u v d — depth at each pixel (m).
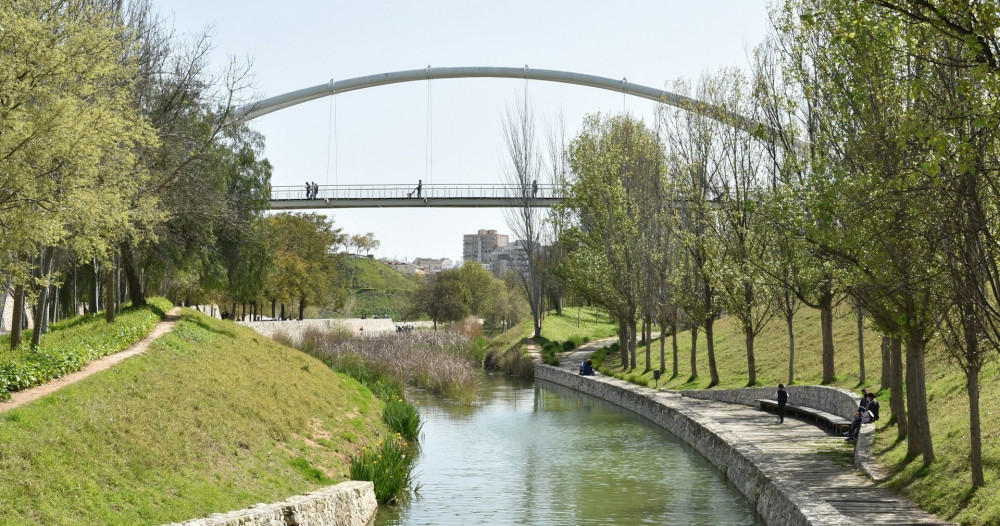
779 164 28.48
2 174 15.61
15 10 15.95
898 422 19.83
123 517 12.05
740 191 33.28
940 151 9.48
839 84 17.02
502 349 67.69
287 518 13.74
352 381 34.78
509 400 43.62
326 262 82.75
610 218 49.75
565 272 58.56
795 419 27.97
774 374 36.38
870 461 18.52
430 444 29.08
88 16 18.11
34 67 15.74
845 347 34.84
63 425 14.11
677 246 42.97
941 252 13.43
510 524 17.81
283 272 71.69
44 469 12.17
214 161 36.09
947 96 12.02
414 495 20.88
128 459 14.01
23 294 22.67
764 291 32.34
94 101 18.88
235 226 36.16
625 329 52.12
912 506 14.59
